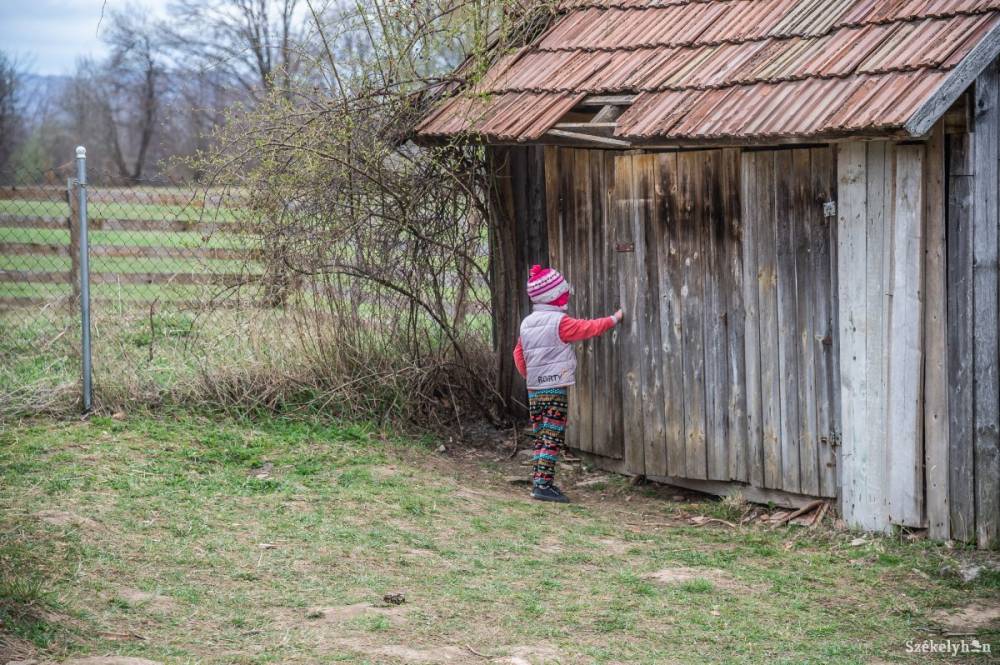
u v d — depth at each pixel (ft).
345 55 30.01
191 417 27.27
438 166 29.35
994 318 20.66
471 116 27.89
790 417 23.53
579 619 17.34
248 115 28.53
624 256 26.45
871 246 21.63
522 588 18.70
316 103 28.68
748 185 23.72
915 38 21.68
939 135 20.58
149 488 22.18
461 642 15.92
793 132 20.84
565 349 25.57
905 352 21.30
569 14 31.01
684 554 21.40
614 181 26.61
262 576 18.22
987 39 19.97
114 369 28.30
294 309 29.27
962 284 20.62
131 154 120.98
